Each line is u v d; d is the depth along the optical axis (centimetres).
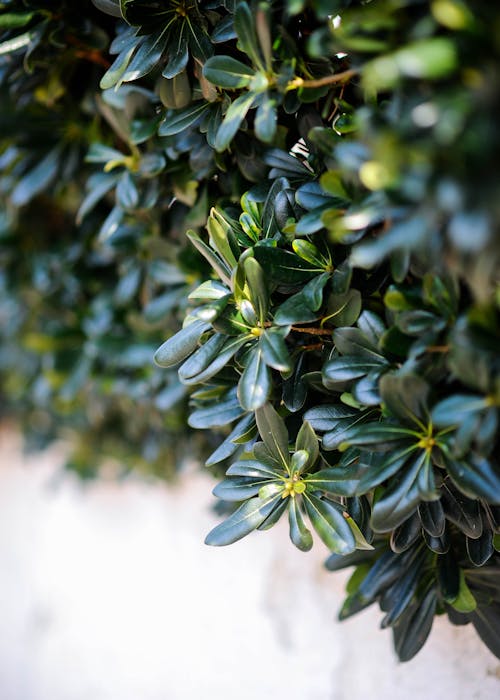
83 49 88
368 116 62
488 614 78
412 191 57
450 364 64
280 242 74
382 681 93
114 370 109
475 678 86
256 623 108
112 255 106
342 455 75
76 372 111
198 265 89
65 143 100
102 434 127
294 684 102
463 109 56
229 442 77
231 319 72
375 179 61
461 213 56
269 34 68
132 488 132
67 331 112
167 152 84
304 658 101
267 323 72
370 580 77
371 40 63
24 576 158
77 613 141
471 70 58
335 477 72
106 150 90
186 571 118
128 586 130
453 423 63
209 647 113
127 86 85
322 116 75
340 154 64
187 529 118
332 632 99
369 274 73
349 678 96
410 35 62
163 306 93
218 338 72
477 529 71
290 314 70
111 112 89
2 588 165
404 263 66
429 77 58
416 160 57
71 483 147
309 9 73
